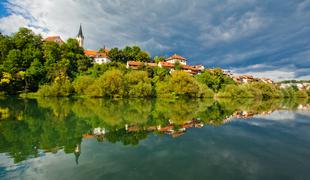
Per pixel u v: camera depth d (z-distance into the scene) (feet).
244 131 84.69
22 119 106.11
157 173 43.19
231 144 65.10
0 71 282.15
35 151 56.95
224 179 40.78
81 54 440.04
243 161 50.37
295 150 59.41
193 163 48.70
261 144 65.46
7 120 103.14
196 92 300.20
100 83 262.47
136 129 86.84
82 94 293.84
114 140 68.90
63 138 71.00
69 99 247.29
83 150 57.77
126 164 47.75
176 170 44.78
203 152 56.85
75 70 378.53
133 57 556.10
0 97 245.65
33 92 297.74
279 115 140.46
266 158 52.60
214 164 48.29
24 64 324.80
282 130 87.92
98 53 522.06
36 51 347.56
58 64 328.90
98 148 59.88
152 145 63.26
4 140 67.77
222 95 357.82
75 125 93.81
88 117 116.47
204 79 412.36
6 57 334.65
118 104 200.44
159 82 324.39
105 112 138.72
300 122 110.32
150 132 81.41
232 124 100.73
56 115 121.19
